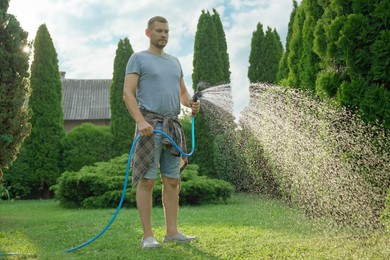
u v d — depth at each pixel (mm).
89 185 9477
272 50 14023
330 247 3611
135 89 3859
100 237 4613
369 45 4434
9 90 5992
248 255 3453
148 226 3824
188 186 9211
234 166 11422
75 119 21266
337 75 4730
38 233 5215
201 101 4551
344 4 4684
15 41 6000
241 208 7562
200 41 13016
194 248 3695
